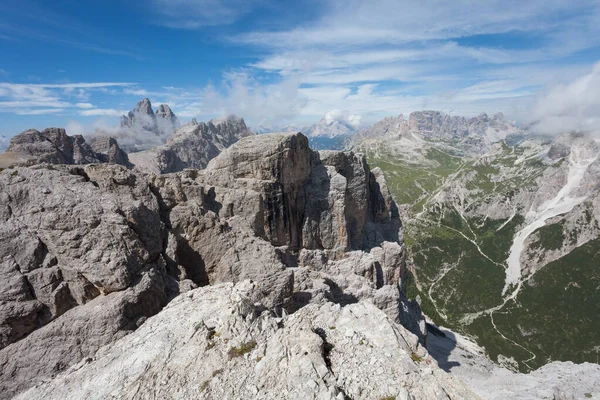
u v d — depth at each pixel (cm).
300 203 6919
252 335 2467
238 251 4553
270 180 6191
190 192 4981
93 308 3081
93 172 3884
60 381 2509
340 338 2453
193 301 3161
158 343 2575
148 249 3716
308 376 1994
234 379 2106
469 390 2027
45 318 3034
